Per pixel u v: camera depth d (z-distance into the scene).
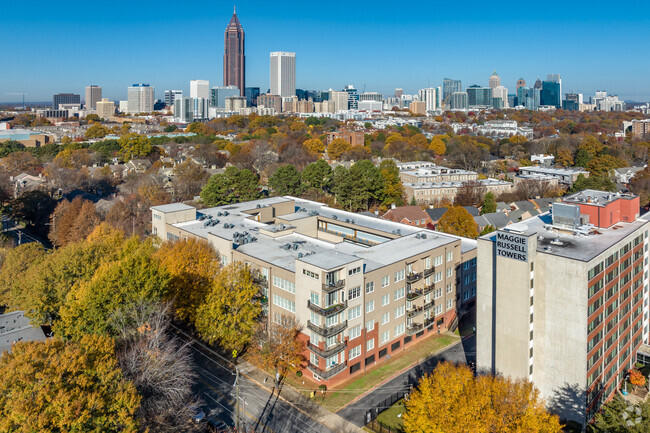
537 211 172.00
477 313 70.69
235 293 77.38
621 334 72.38
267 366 76.75
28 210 160.50
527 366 65.50
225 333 76.50
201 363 79.38
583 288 60.66
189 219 107.44
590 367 63.28
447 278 92.94
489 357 70.06
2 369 47.06
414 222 151.50
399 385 74.62
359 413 67.81
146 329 68.44
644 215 82.44
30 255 101.06
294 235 97.75
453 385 55.97
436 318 91.19
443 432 52.84
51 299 82.81
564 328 62.97
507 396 54.62
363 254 86.38
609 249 65.62
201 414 64.56
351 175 174.38
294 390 73.19
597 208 75.25
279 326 75.62
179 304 82.19
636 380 72.81
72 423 43.84
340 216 116.00
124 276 72.75
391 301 82.00
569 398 63.66
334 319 72.44
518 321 65.38
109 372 51.06
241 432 62.00
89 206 141.50
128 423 47.31
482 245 68.75
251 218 109.88
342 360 74.44
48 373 46.59
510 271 65.12
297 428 64.62
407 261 84.00
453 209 126.56
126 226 136.75
